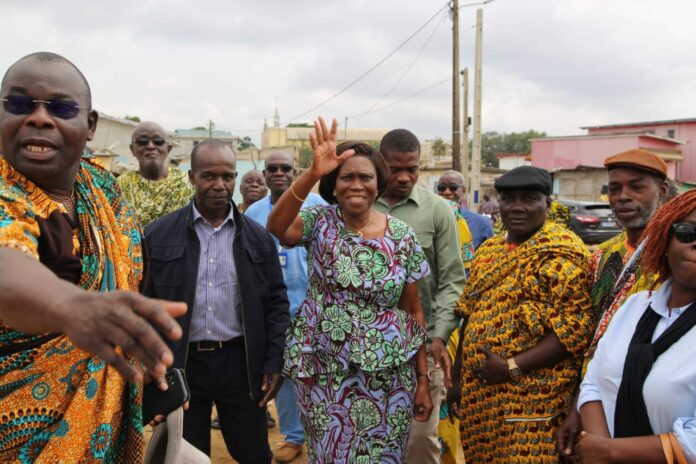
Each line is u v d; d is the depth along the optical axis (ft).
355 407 10.32
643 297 8.08
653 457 6.86
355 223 10.82
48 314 3.68
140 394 6.68
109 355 3.62
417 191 13.71
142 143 18.02
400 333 10.52
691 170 153.79
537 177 10.64
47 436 5.62
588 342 10.13
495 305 10.69
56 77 5.81
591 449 7.24
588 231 67.05
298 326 10.67
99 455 5.90
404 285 11.21
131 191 17.83
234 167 12.13
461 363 12.14
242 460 12.18
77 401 5.74
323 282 10.58
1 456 5.45
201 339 11.73
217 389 11.80
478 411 10.96
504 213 10.96
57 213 5.91
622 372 7.63
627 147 140.46
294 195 10.12
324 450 10.33
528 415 10.20
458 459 16.80
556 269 10.19
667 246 7.50
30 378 5.55
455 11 71.56
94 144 110.42
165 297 11.66
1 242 4.99
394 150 13.23
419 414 11.23
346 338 10.27
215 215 12.10
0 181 5.59
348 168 10.50
